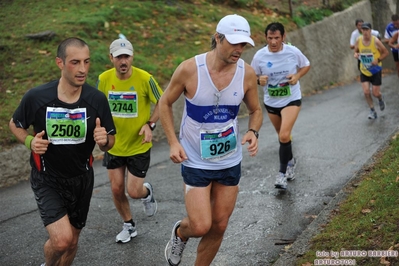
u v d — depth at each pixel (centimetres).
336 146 1418
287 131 1098
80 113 659
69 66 634
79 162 677
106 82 899
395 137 1218
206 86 655
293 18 2647
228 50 627
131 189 894
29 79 1583
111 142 688
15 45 1728
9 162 1295
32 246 911
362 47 1745
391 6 3644
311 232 818
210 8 2364
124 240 898
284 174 1109
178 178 1254
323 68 2705
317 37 2728
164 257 838
